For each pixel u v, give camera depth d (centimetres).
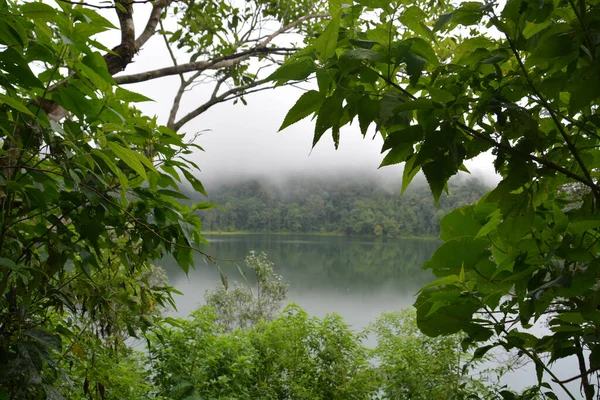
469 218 76
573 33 52
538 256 63
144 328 141
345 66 50
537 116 67
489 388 327
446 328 70
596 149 71
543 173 57
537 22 54
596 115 58
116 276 143
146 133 112
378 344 473
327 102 50
